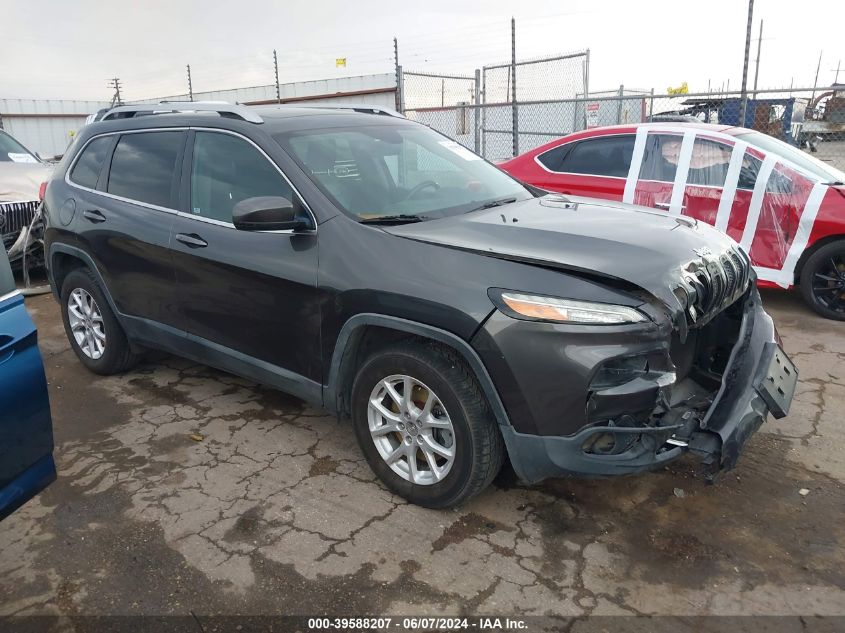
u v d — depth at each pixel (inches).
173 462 138.2
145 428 153.2
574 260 104.7
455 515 118.3
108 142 169.9
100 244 163.9
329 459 138.1
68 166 179.5
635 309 99.7
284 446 143.8
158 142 157.0
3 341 88.7
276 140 134.6
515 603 97.7
